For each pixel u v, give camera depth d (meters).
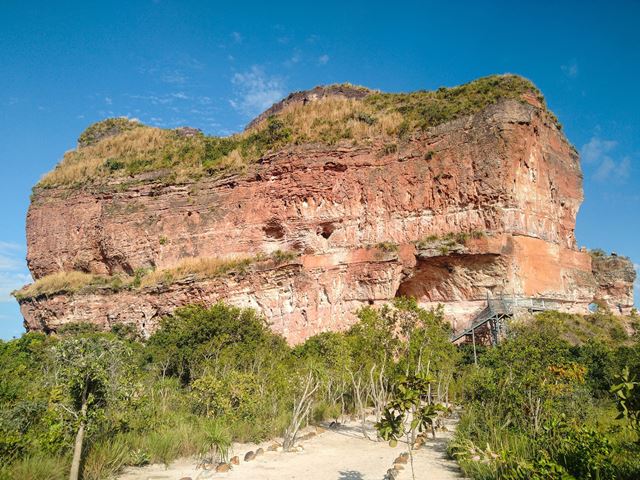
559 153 47.94
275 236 49.22
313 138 49.09
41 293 56.69
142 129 73.75
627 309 55.66
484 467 12.26
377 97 55.88
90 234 60.31
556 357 18.42
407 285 43.31
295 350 32.97
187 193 54.72
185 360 30.45
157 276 50.78
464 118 43.41
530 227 41.12
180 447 15.64
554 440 12.20
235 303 46.25
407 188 44.19
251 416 20.16
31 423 13.44
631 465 10.08
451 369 25.66
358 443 18.89
